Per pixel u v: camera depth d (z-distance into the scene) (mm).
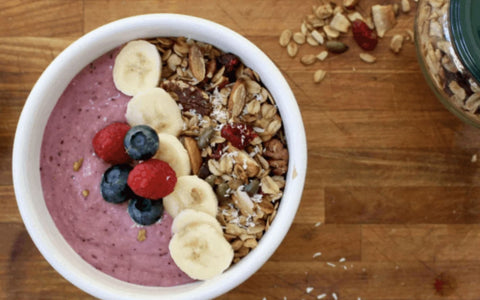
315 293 467
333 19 462
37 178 419
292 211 404
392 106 465
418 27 441
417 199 468
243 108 421
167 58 426
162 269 422
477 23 410
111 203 420
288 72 464
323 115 463
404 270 469
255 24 463
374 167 466
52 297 463
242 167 415
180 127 422
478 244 469
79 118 423
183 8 461
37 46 458
